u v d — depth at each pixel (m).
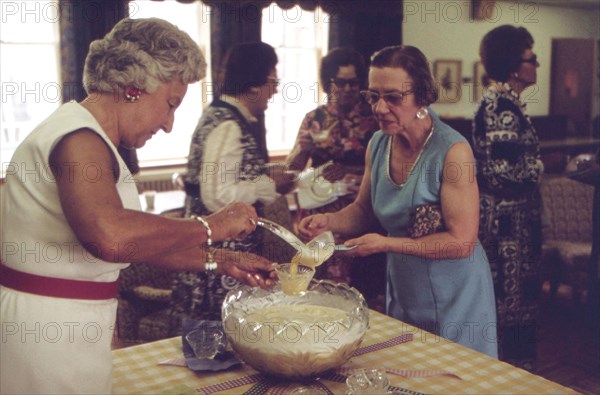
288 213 2.66
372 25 5.48
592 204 3.67
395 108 1.63
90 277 1.15
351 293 1.39
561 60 6.01
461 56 5.62
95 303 1.16
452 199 1.63
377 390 1.14
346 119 3.09
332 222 1.93
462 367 1.33
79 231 1.04
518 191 2.33
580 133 5.61
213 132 1.97
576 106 5.96
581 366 3.06
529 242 2.44
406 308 1.82
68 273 1.12
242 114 2.02
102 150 1.08
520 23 5.84
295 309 1.38
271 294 1.46
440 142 1.65
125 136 1.20
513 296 2.42
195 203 2.02
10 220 1.13
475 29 5.66
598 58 5.96
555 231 3.77
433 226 1.65
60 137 1.05
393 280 1.84
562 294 4.03
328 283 1.45
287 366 1.18
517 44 2.21
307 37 5.77
